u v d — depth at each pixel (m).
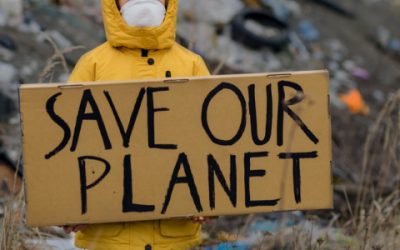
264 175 3.30
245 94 3.28
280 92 3.29
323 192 3.32
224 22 7.09
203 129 3.27
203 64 3.54
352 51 8.26
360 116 6.55
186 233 3.41
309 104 3.29
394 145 4.45
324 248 3.92
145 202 3.27
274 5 8.19
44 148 3.23
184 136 3.27
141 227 3.37
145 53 3.45
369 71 7.90
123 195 3.27
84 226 3.36
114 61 3.45
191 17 6.65
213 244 4.09
